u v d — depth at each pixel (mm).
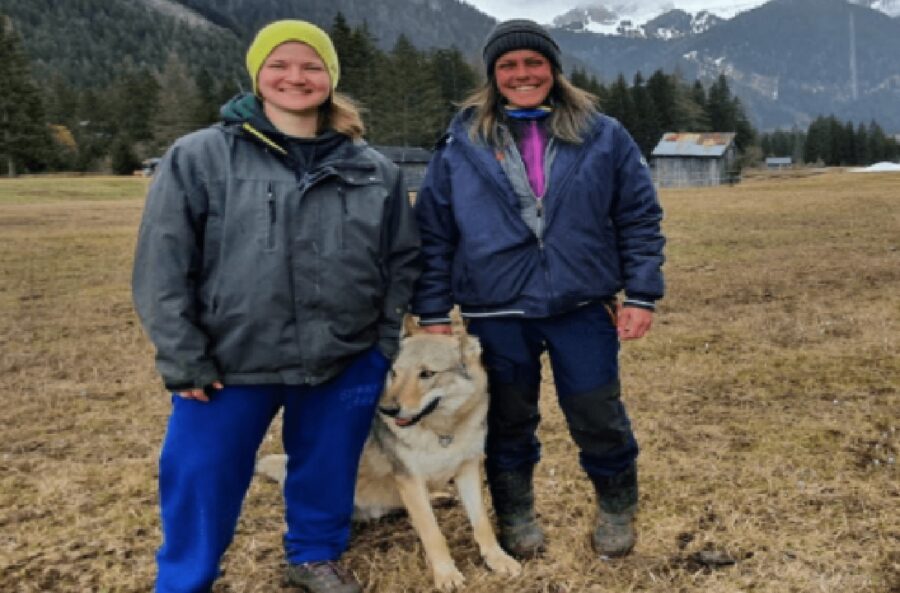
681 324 8008
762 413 5199
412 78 68812
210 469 2848
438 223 3332
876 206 19938
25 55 64312
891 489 3971
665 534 3629
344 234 2896
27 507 4152
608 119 3246
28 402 6070
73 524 3941
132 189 43031
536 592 3254
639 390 5797
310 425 3152
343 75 65125
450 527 3865
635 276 3242
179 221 2717
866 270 10820
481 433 3410
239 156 2826
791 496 3934
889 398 5387
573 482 4246
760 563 3344
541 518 3869
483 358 3359
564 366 3250
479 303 3225
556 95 3250
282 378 2879
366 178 2988
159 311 2678
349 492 3279
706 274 11117
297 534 3314
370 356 3184
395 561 3529
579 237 3105
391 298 3205
